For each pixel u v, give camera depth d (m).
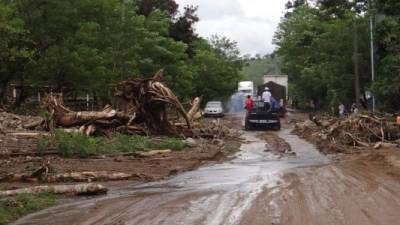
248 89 85.19
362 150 22.33
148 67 45.81
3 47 30.48
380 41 36.66
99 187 12.35
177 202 10.80
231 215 9.26
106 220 9.23
